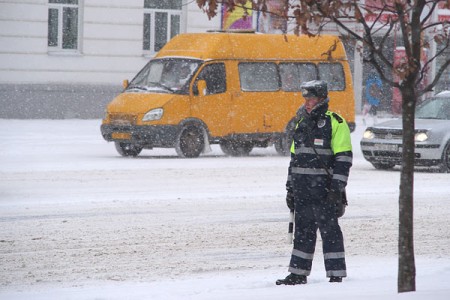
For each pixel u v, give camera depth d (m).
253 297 19.06
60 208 38.00
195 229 34.03
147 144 60.38
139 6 94.50
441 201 42.47
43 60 90.25
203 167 54.53
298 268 24.05
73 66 91.62
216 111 62.53
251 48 64.56
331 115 23.86
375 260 28.95
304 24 20.05
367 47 21.72
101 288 24.06
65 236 32.09
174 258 28.95
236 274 26.47
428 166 55.41
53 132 76.75
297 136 24.05
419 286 20.67
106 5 92.94
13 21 88.75
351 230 34.66
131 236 32.34
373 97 96.44
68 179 47.00
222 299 19.16
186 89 61.69
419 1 20.20
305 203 23.98
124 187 44.59
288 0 20.59
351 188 46.59
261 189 45.03
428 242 32.47
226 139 63.03
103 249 30.06
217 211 38.22
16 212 36.84
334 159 23.78
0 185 44.28
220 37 63.91
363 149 55.81
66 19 91.75
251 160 60.34
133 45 94.50
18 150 62.09
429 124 55.72
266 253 30.05
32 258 28.52
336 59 67.62
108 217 36.09
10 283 25.06
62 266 27.45
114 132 60.78
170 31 96.94
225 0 20.81
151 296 21.80
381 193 44.91
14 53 88.94
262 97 64.38
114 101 61.91
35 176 47.88
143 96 61.41
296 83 65.88
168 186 45.34
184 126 61.41
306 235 24.11
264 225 35.19
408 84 20.27
